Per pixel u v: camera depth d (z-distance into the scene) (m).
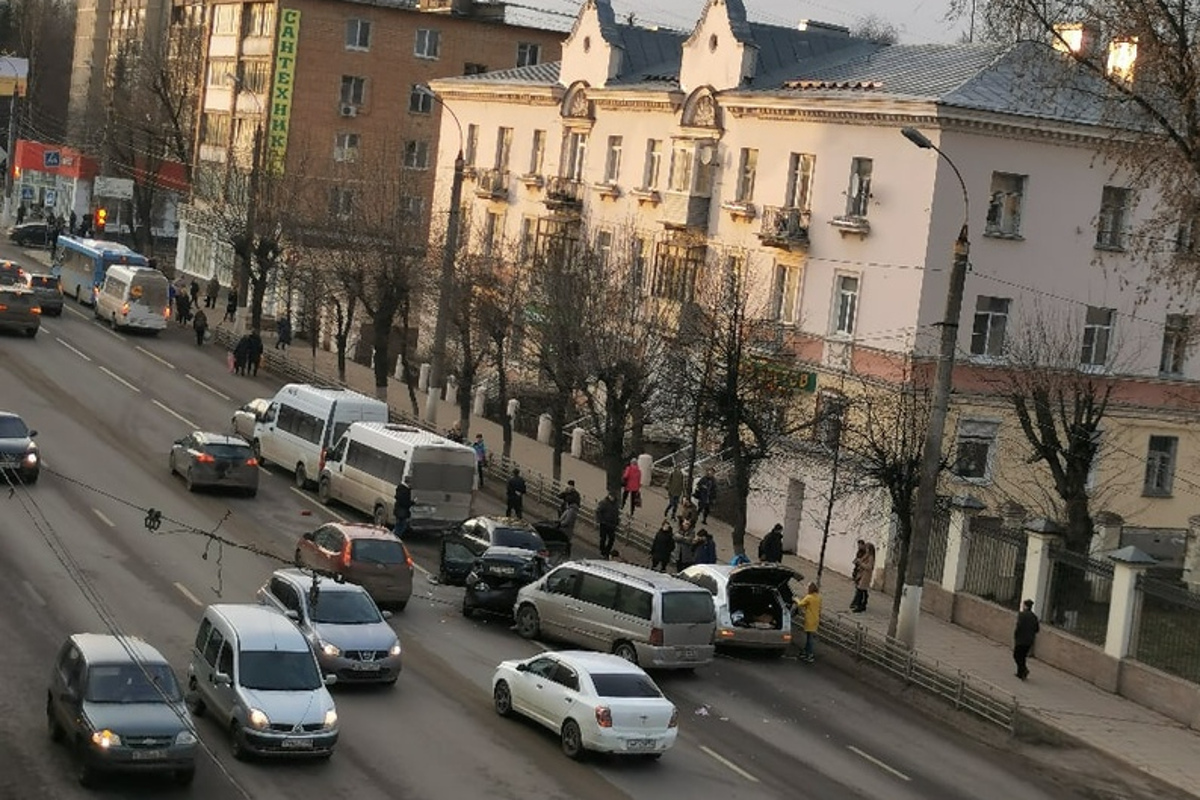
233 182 81.56
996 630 38.22
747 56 53.78
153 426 53.00
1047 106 43.56
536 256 55.44
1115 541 42.03
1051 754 30.03
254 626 25.48
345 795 22.84
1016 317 45.81
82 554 35.66
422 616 35.06
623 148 60.34
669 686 31.84
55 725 23.53
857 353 46.38
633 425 47.53
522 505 48.03
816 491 45.91
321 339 77.44
